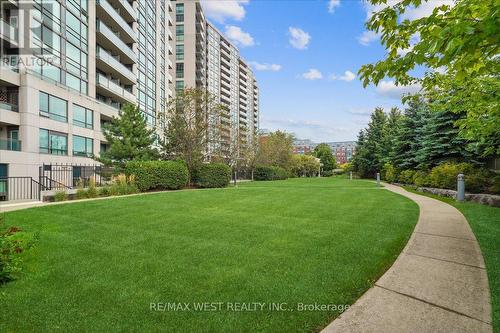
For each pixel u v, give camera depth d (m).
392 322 3.26
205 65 80.88
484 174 14.70
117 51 33.34
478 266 4.91
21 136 19.42
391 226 8.05
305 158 76.06
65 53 23.92
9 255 4.64
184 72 68.19
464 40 2.84
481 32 2.79
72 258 5.43
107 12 29.98
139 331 3.12
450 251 5.75
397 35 3.90
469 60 3.36
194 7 69.44
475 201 12.88
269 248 6.02
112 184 17.77
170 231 7.56
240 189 22.06
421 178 20.61
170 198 14.88
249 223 8.53
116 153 20.75
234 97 104.25
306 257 5.43
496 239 6.45
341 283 4.27
